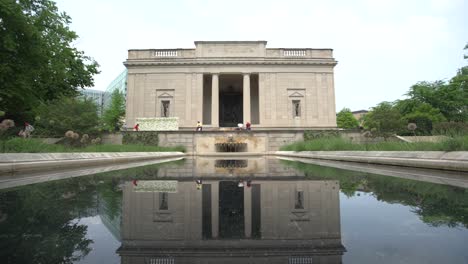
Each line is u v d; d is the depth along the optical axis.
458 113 50.47
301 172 7.89
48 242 2.03
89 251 1.87
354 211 3.09
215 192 4.44
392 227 2.44
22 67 14.34
